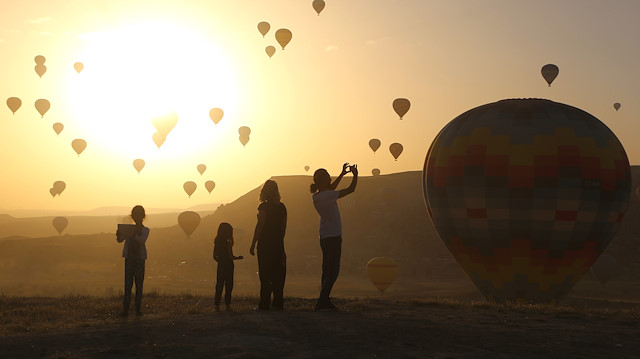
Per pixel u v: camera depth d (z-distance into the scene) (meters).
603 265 57.69
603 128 26.77
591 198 25.20
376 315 11.12
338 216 11.19
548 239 25.25
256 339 8.71
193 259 125.00
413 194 141.62
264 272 11.60
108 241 145.12
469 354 8.11
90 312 14.26
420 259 113.69
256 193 161.00
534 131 25.77
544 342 8.98
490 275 26.34
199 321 10.17
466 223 26.30
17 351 8.05
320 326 9.64
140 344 8.38
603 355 8.30
